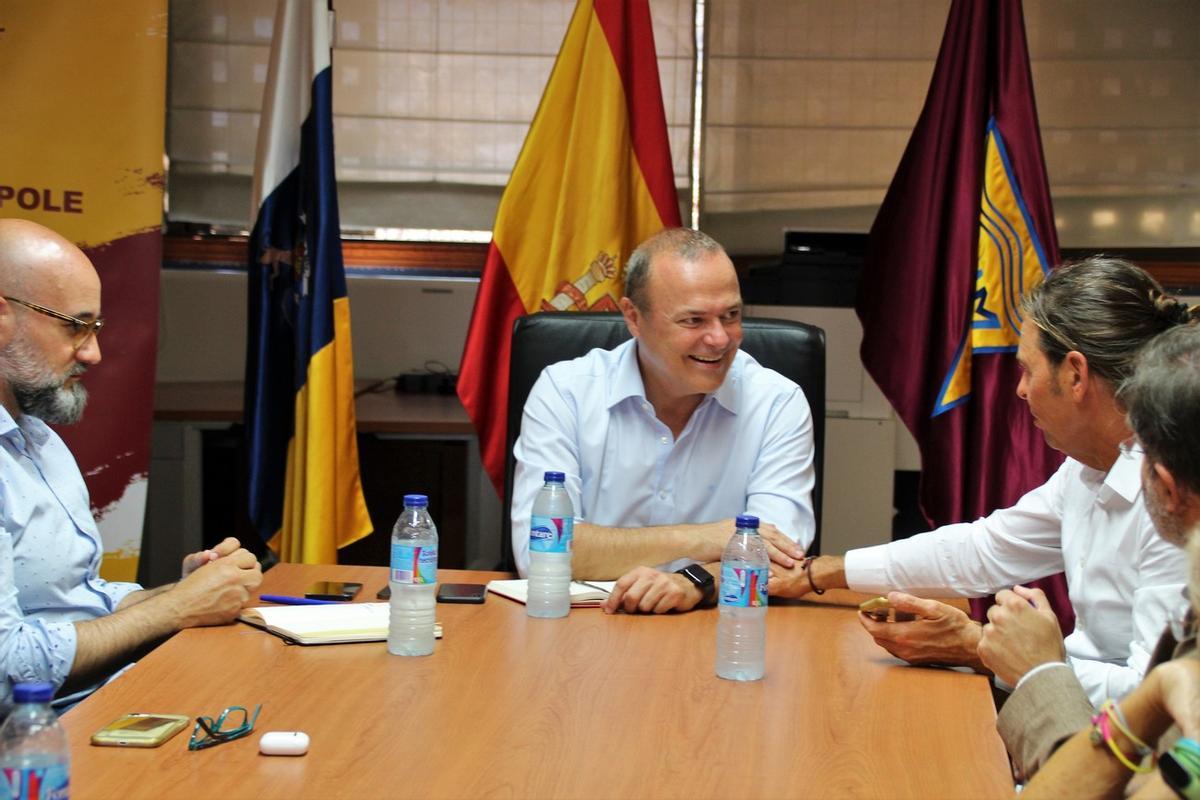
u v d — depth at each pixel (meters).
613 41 2.93
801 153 4.21
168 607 1.74
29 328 1.90
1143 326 1.61
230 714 1.37
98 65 2.95
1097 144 4.14
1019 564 1.96
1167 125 4.12
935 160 2.81
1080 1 4.11
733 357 2.10
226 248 4.20
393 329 4.16
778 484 2.20
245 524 3.73
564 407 2.24
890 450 3.72
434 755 1.26
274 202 2.96
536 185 2.95
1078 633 1.83
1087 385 1.64
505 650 1.64
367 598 1.94
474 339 2.93
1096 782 1.02
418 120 4.27
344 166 4.28
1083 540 1.81
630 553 2.02
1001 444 2.78
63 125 2.94
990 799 1.19
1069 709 1.32
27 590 1.88
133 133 2.96
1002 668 1.50
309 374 2.87
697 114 4.21
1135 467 1.67
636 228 2.98
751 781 1.22
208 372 4.13
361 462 3.76
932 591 1.99
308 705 1.40
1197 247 4.14
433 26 4.23
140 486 2.99
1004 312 2.78
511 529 2.27
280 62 2.95
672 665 1.60
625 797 1.17
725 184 4.24
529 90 4.25
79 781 1.18
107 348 2.96
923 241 2.83
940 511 2.80
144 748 1.26
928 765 1.28
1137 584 1.70
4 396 1.93
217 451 3.99
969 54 2.76
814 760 1.28
